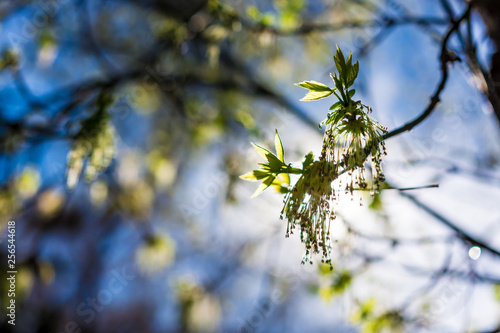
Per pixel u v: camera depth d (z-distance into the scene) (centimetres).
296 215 118
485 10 140
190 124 369
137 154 432
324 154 115
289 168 119
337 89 114
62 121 222
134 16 393
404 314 226
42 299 437
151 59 333
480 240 214
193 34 279
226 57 367
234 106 382
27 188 287
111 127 187
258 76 403
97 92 249
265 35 251
